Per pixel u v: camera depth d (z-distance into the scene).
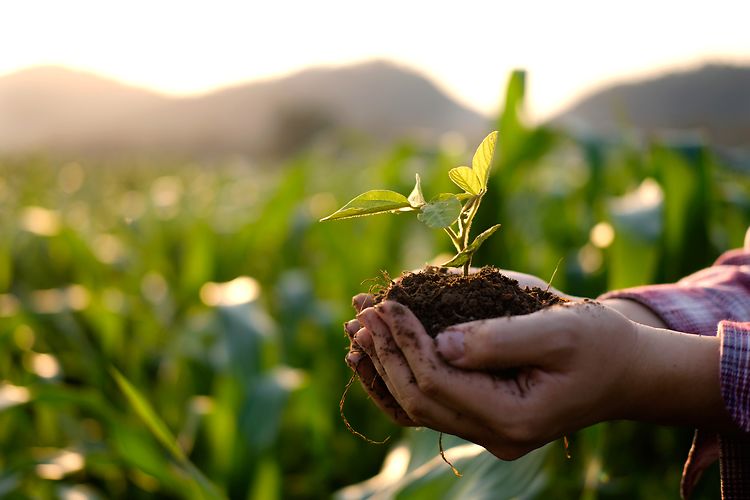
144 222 4.54
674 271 1.77
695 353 0.78
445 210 0.77
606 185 2.62
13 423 2.14
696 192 1.74
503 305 0.80
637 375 0.76
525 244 2.47
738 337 0.77
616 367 0.74
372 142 5.96
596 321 0.73
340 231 2.88
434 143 2.91
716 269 1.08
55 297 2.63
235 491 1.57
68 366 2.59
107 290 3.15
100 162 12.71
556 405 0.72
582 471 1.80
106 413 1.39
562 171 3.27
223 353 2.24
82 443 1.97
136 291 3.50
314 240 3.31
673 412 0.80
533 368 0.73
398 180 2.88
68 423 2.06
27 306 2.55
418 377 0.71
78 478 2.03
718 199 1.99
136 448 1.37
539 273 2.35
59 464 1.55
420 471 1.22
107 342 2.51
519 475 1.24
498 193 2.02
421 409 0.73
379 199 0.81
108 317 2.53
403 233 3.04
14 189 7.67
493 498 1.19
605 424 1.48
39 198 6.84
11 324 2.45
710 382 0.77
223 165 11.32
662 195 1.80
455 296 0.80
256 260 3.43
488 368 0.71
